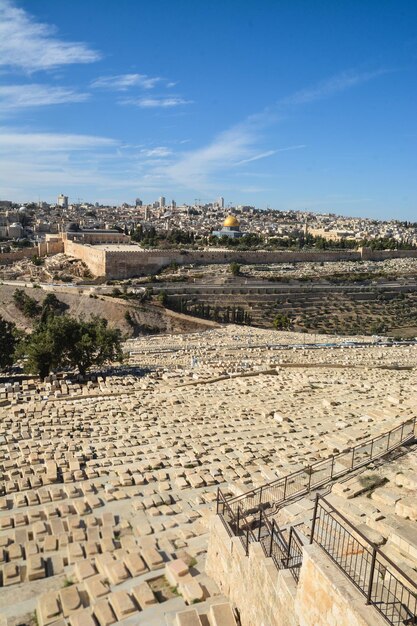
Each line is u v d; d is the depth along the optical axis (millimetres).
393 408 41469
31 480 31062
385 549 17125
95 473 32438
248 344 99812
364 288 175125
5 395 52500
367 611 12008
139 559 20906
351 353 87438
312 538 14961
